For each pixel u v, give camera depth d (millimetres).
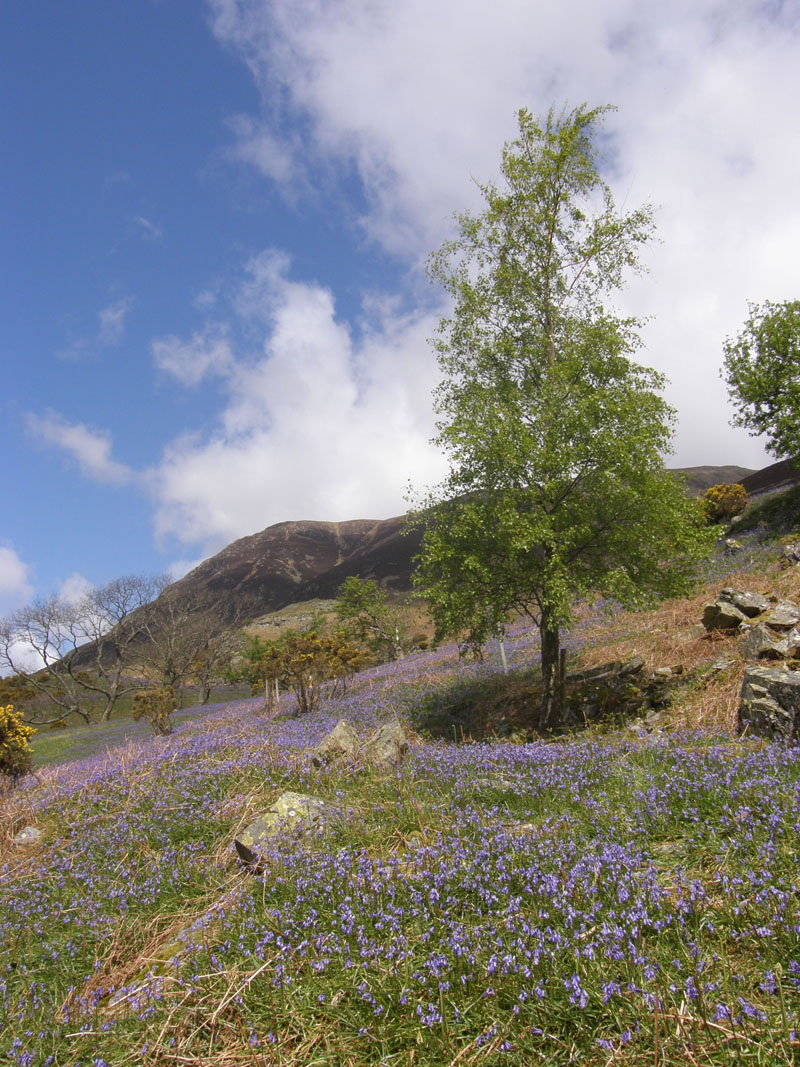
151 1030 3873
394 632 37188
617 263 13258
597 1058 3070
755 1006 3105
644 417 11609
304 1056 3473
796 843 4473
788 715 7535
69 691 49312
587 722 11086
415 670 26078
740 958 3588
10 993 4590
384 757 8852
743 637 12375
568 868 4629
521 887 4531
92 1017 4129
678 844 5055
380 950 3977
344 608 37812
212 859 6488
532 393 12859
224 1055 3592
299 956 4211
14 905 6215
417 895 4520
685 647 13508
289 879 5234
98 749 26125
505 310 13367
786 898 3805
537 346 12969
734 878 4199
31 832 8922
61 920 5738
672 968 3521
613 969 3457
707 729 8797
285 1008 3797
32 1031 4031
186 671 49781
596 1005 3336
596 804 5789
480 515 12078
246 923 4707
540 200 13375
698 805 5477
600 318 12492
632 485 11727
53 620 48562
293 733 14133
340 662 25547
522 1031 3270
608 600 13320
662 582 12203
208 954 4445
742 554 21906
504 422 11734
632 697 11828
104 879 6445
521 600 12930
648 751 7238
